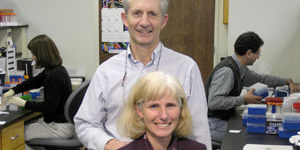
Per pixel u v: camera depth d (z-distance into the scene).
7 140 2.88
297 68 3.69
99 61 4.37
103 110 1.67
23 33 4.32
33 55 3.19
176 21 4.19
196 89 1.59
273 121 2.45
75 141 3.11
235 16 3.73
